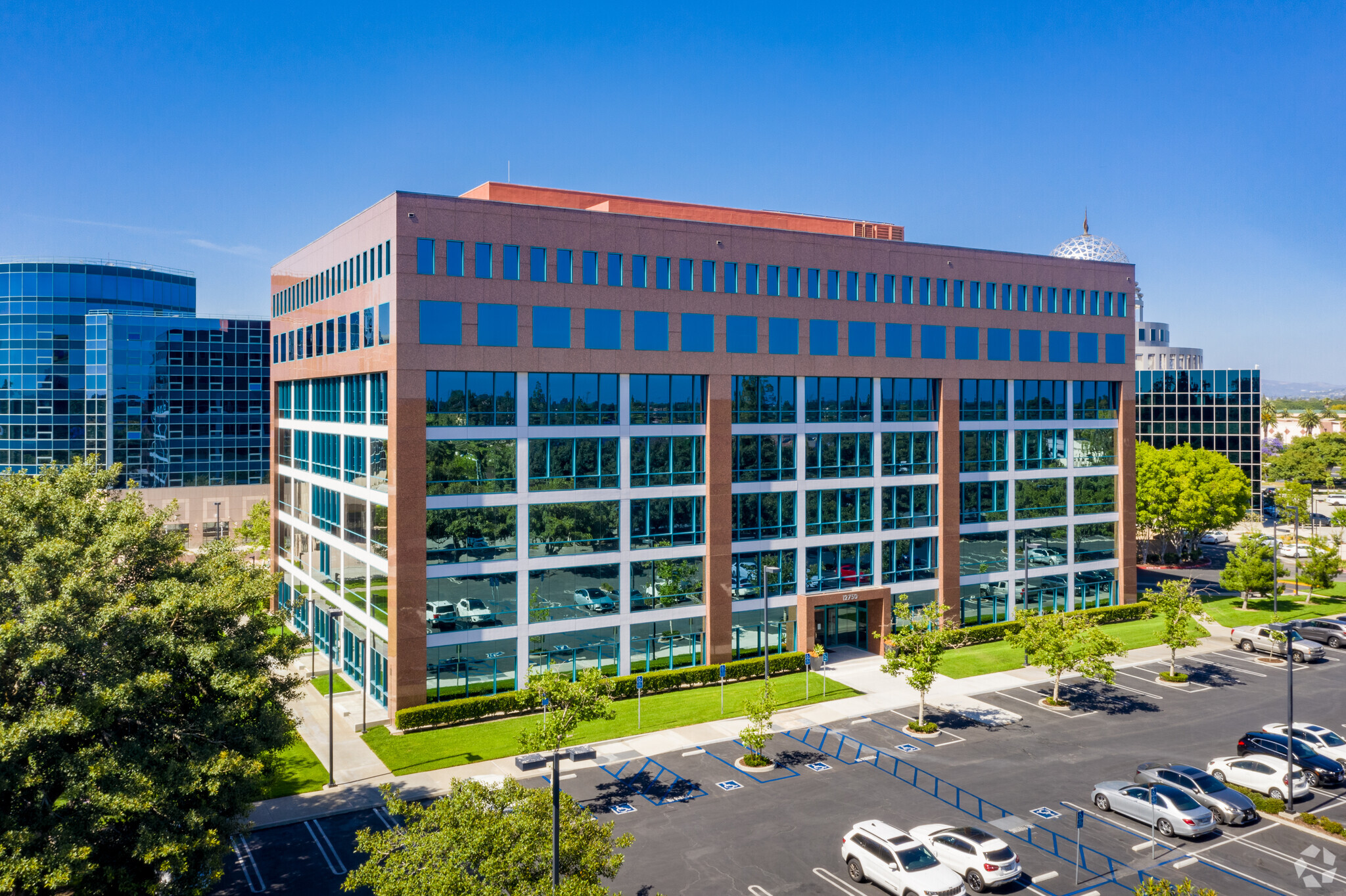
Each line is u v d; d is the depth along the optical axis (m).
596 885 20.28
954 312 56.00
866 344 52.94
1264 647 54.50
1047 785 34.44
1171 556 87.25
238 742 24.27
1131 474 63.50
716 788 34.03
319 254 51.00
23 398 99.50
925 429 55.72
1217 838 30.27
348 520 47.72
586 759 32.00
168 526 91.56
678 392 47.72
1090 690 47.16
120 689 21.41
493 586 42.94
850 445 53.00
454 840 20.12
